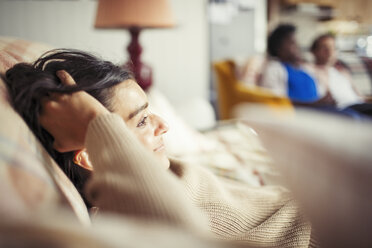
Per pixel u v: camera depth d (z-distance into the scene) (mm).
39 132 421
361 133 232
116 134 357
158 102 1194
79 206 412
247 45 3180
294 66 2248
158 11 1646
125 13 1597
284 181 257
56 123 416
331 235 232
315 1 3322
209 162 1060
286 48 2248
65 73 469
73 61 521
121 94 509
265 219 630
